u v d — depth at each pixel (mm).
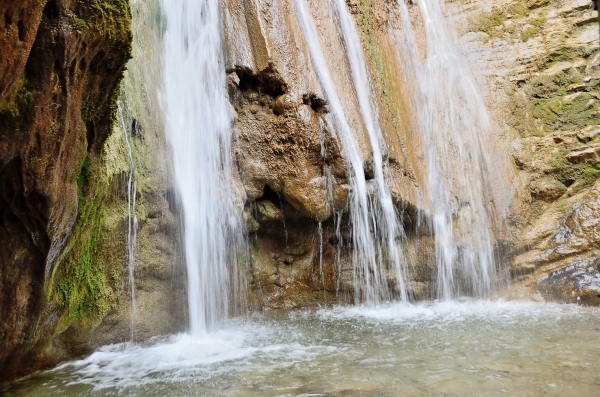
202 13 7059
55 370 4473
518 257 7938
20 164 3227
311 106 7172
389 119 8094
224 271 6656
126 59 3838
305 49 7406
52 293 4098
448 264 7660
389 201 7469
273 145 6969
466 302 7430
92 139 4000
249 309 7031
